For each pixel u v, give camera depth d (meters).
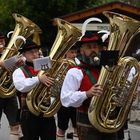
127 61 4.96
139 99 9.59
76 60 6.22
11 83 7.64
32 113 6.04
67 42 6.18
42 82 5.93
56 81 6.03
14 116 7.70
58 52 6.15
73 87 5.01
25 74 6.11
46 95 6.07
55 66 6.09
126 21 4.94
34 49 6.20
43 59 5.94
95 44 5.03
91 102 4.90
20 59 6.87
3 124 10.13
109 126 4.98
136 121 9.91
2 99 7.68
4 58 7.62
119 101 4.95
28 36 7.62
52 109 6.05
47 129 6.07
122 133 6.99
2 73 7.61
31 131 6.07
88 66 5.05
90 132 5.06
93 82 5.02
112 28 5.02
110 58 4.76
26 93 6.17
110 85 4.93
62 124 7.66
